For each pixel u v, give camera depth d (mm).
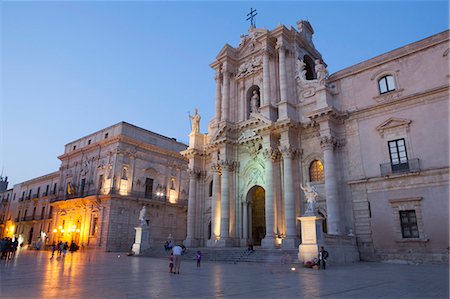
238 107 34156
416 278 12969
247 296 8703
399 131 23094
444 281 11969
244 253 24047
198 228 34719
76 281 11594
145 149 46375
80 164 48844
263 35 31922
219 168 32500
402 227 21859
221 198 30656
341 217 24062
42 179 60031
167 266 18922
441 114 21578
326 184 24172
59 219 48438
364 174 24016
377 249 22406
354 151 24906
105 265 19328
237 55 35969
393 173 22578
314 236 19422
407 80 23609
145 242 31328
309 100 28609
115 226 40844
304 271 16062
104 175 43562
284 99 28625
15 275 13227
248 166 31219
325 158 24672
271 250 22906
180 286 10594
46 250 47000
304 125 27422
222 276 13789
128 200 42750
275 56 32250
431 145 21531
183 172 50906
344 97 26594
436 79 22297
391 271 15922
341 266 18844
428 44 22969
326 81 27344
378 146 23844
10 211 66062
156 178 47031
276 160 28609
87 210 43875
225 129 31984
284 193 26562
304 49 33844
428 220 20703
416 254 20781
